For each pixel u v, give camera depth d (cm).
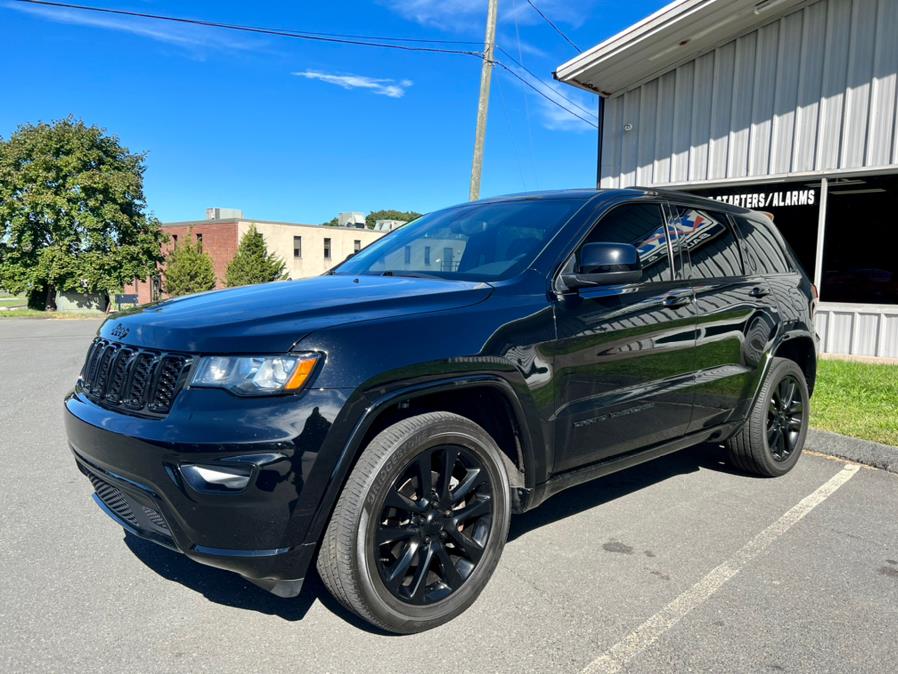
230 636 262
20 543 344
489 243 357
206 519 230
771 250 479
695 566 328
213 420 230
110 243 3747
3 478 446
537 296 309
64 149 3634
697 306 386
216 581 307
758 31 1030
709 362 397
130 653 249
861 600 296
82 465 278
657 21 1005
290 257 5209
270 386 233
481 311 287
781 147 1021
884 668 246
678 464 500
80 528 364
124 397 260
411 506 260
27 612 277
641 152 1192
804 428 483
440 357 263
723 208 445
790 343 479
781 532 370
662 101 1155
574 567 325
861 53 935
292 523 233
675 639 263
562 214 355
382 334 256
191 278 4406
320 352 240
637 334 346
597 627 271
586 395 322
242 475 228
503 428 302
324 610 283
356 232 5619
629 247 311
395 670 241
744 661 249
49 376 887
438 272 353
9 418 624
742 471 477
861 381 741
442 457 271
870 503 416
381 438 253
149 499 242
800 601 294
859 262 1073
